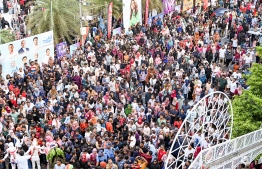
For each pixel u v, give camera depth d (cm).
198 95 2553
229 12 3844
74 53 2950
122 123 2200
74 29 3366
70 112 2206
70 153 1977
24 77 2541
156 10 3925
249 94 1991
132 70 2734
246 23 3638
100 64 2889
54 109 2311
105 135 2016
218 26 3684
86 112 2238
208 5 4188
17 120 2231
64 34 3350
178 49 3031
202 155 1535
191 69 2786
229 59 3112
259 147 1816
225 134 1888
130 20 3400
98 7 3684
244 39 3406
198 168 1526
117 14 3678
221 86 2627
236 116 1998
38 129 2139
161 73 2770
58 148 1972
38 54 2792
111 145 1944
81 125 2170
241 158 1727
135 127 2144
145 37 3244
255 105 1992
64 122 2170
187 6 3975
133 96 2462
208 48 3133
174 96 2473
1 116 2227
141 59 2902
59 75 2617
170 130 2127
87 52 2938
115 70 2761
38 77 2516
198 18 3797
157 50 3059
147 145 1973
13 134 1994
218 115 1995
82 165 1925
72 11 3356
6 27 3481
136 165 1859
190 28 3569
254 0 4369
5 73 2600
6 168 1986
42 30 3303
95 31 3431
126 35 3200
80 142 2025
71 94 2430
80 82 2591
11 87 2433
